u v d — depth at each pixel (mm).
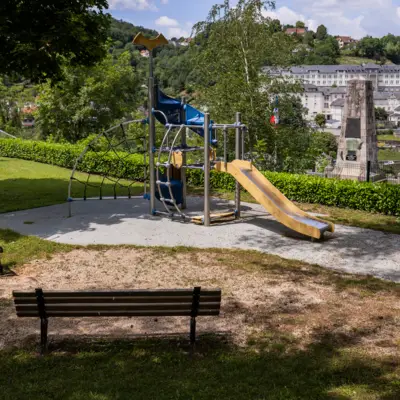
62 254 10969
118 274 9664
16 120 46219
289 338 6676
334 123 107125
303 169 23516
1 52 15297
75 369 5758
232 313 7586
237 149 14938
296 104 23797
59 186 20734
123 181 22234
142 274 9672
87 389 5262
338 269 10203
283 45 22672
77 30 14406
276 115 22141
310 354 6191
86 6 16000
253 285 8992
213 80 22953
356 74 166000
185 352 6242
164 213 15078
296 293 8562
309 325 7137
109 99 35562
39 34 14219
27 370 5766
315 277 9516
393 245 12000
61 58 17906
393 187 15148
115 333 6816
